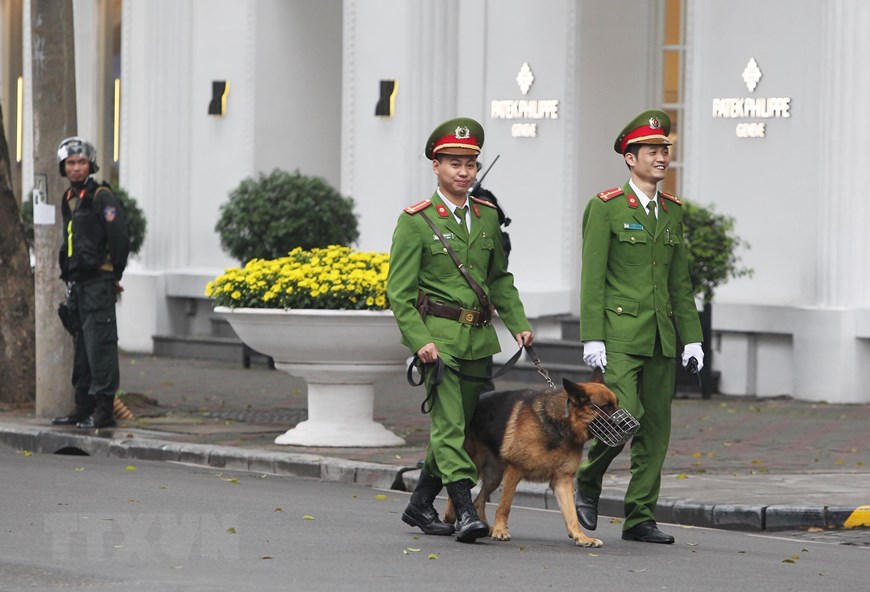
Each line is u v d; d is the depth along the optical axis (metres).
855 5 22.25
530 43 25.78
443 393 11.62
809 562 11.62
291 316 17.16
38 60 19.73
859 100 22.30
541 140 25.78
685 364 12.33
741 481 15.17
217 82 29.69
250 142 29.39
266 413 20.80
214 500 13.84
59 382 19.66
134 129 30.59
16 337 21.19
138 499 13.66
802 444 18.06
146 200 30.31
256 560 10.75
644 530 12.27
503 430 11.65
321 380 17.56
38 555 10.68
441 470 11.59
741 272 22.52
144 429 18.77
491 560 10.99
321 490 15.16
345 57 27.05
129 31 30.58
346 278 17.30
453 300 11.73
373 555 11.08
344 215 25.94
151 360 28.61
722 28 23.77
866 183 22.27
